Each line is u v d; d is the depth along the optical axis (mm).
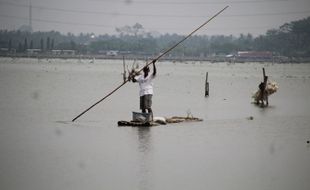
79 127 48031
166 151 38281
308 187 30641
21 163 34688
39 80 118562
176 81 132875
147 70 49656
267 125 50438
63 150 38344
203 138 43188
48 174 32406
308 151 39000
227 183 31172
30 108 61156
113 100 73062
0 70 168875
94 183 30750
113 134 44469
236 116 57438
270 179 32062
